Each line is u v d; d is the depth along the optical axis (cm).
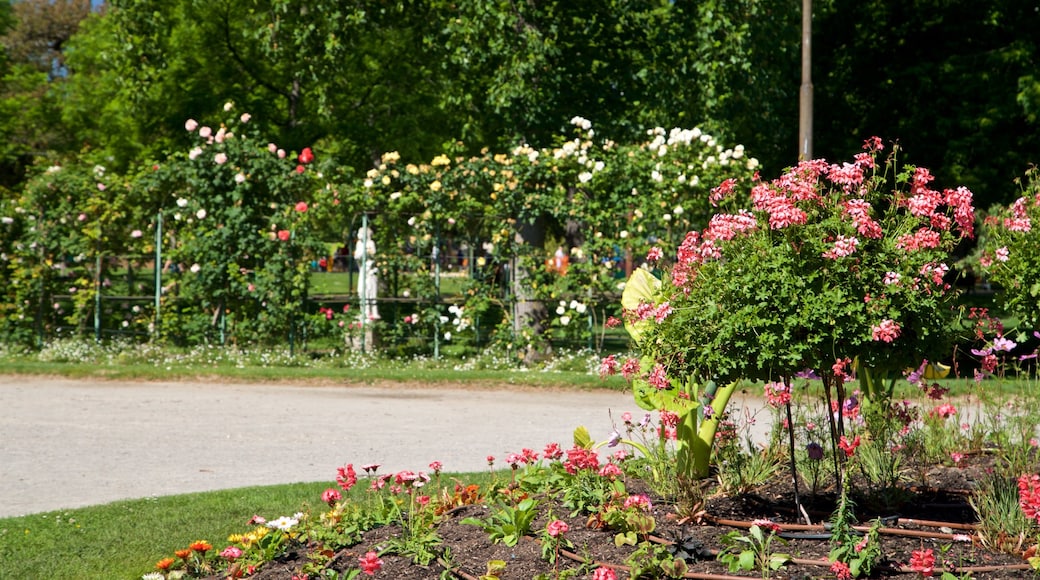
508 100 1462
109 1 1717
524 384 1223
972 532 419
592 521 441
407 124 1927
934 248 414
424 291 1393
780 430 575
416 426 919
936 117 1731
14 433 867
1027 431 564
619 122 1577
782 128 1734
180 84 1962
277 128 2011
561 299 1380
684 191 1305
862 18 1817
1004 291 576
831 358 415
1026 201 575
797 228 411
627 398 1138
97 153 2361
